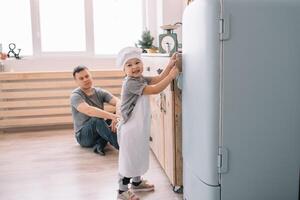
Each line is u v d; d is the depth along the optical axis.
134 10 3.89
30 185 2.11
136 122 1.82
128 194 1.88
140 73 1.82
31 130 3.61
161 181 2.14
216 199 1.36
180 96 1.84
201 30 1.32
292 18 1.29
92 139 2.83
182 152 1.82
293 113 1.35
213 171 1.34
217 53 1.27
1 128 3.51
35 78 3.46
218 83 1.29
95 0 3.78
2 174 2.31
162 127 2.16
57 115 3.60
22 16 3.65
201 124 1.38
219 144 1.32
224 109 1.30
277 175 1.38
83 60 3.76
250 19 1.26
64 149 2.89
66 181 2.17
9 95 3.44
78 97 2.89
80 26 3.79
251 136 1.34
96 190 2.03
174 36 2.22
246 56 1.28
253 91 1.31
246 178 1.36
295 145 1.38
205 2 1.28
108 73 3.60
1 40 3.63
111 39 3.89
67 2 3.72
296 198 1.41
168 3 3.36
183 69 1.65
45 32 3.72
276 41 1.29
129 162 1.84
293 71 1.33
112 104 3.05
